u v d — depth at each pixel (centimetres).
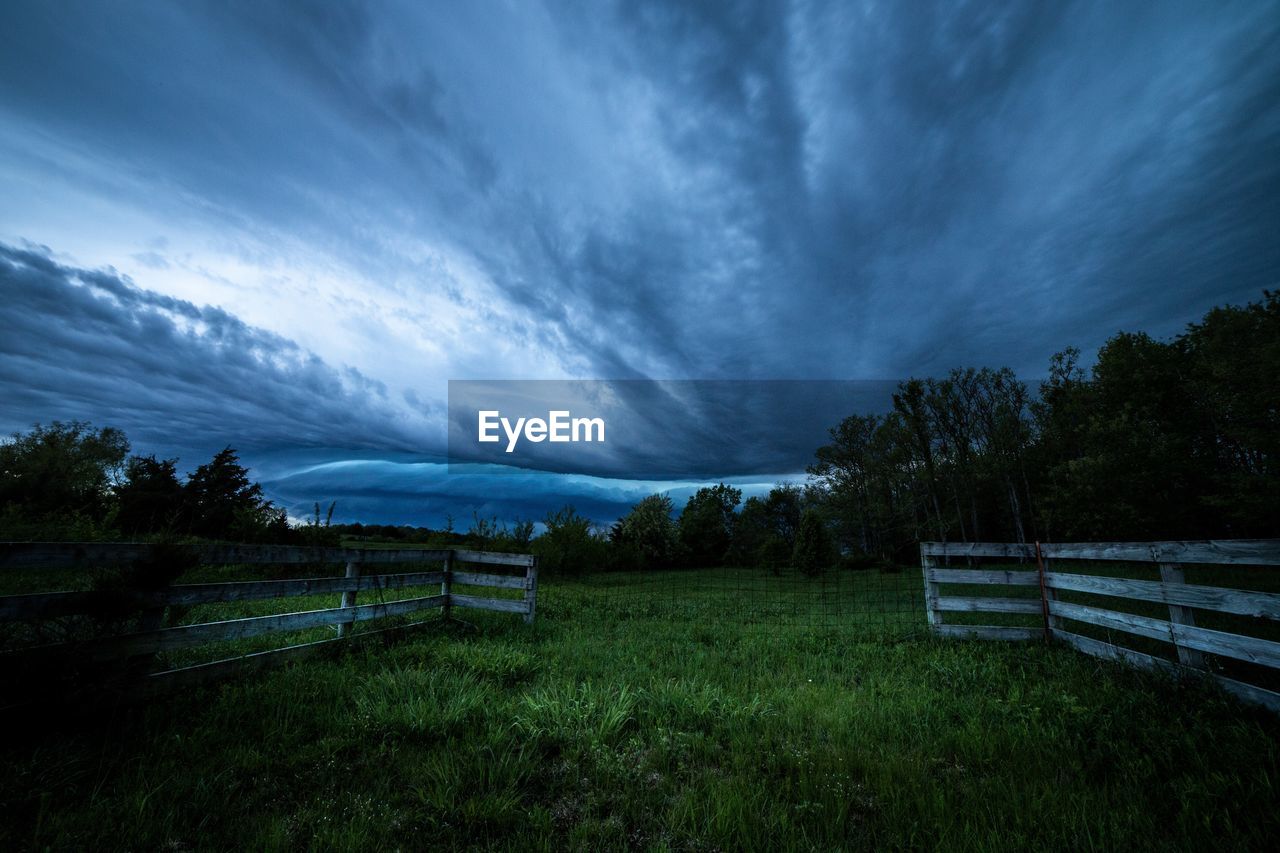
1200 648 474
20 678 347
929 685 551
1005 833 272
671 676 585
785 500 5797
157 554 435
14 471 2423
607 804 313
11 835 254
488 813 287
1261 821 276
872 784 334
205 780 314
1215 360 2402
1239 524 2511
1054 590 741
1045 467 3512
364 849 258
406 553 791
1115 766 344
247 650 606
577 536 2342
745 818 288
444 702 451
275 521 1622
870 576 2731
